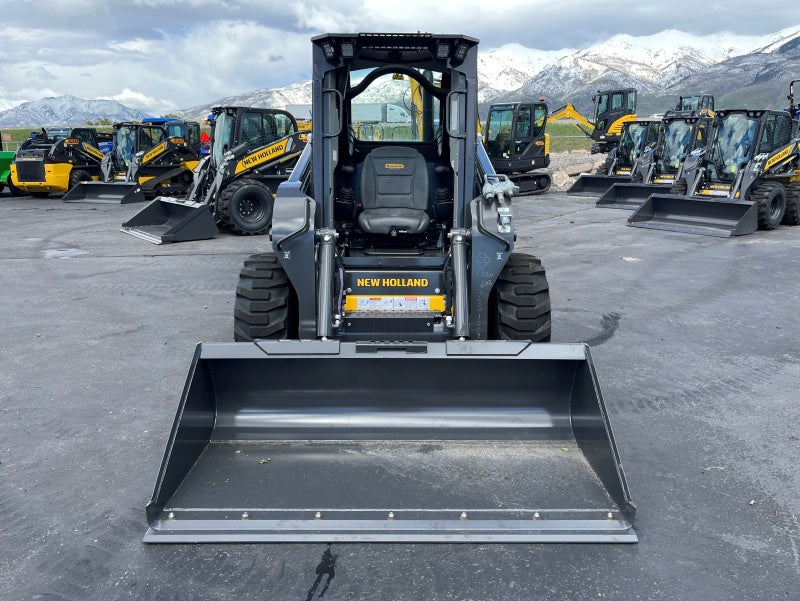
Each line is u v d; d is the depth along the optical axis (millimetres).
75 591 2926
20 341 6539
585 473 3611
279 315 4875
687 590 2934
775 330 6875
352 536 3178
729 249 11805
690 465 4047
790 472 3963
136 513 3523
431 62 5145
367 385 3936
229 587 2941
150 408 4906
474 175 5102
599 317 7316
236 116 13430
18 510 3553
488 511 3285
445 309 4793
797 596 2902
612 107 29984
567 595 2893
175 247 12086
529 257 5059
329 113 4879
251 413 3938
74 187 21953
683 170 16234
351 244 5539
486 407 3975
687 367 5766
